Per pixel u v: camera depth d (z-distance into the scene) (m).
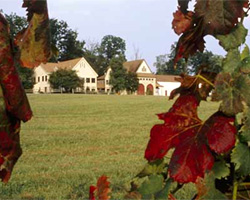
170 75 78.44
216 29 1.04
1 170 1.08
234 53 1.05
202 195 1.04
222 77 1.04
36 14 1.07
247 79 1.01
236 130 1.05
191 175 1.04
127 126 20.39
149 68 76.12
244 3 1.07
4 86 1.06
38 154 11.41
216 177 1.06
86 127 19.80
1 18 1.07
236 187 1.12
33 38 1.08
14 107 1.07
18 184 7.00
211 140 1.04
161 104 37.72
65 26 69.44
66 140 14.70
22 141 14.12
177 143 1.09
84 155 11.35
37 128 18.80
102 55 88.75
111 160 10.28
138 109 32.59
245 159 1.04
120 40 89.00
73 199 5.95
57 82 61.94
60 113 28.17
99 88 73.94
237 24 1.06
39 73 64.44
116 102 39.81
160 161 1.19
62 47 71.81
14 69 1.07
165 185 1.12
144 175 1.20
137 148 12.75
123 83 66.50
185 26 1.14
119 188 6.02
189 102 1.16
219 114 1.08
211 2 1.04
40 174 8.20
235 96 1.02
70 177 7.83
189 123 1.11
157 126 1.13
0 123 1.07
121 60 68.19
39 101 40.69
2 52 1.05
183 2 1.15
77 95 51.78
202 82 1.20
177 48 1.23
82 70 68.31
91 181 7.38
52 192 6.44
